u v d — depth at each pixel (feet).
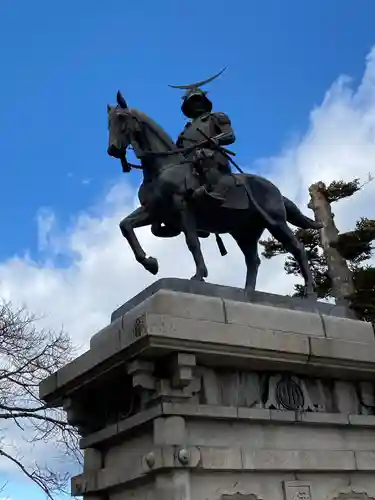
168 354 22.39
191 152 29.01
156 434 22.09
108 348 23.58
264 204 29.66
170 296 23.32
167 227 29.73
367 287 71.77
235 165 29.66
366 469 25.14
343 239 74.54
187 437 22.45
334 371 25.89
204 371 23.82
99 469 25.94
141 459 22.52
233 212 28.94
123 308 26.61
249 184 29.68
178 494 21.08
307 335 25.35
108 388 25.93
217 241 31.37
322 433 25.39
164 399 22.30
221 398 23.82
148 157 28.12
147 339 21.47
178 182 27.50
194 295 23.85
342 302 70.28
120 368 23.61
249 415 23.54
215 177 28.35
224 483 22.44
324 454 24.48
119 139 27.78
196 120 31.17
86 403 27.14
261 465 22.91
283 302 26.91
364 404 26.81
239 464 22.47
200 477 22.08
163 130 29.07
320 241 76.38
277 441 24.22
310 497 23.72
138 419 23.26
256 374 24.99
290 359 24.45
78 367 25.49
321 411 25.71
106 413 26.55
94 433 26.22
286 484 23.44
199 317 23.45
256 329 23.90
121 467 24.22
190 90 31.99
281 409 24.64
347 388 26.84
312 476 24.25
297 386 25.64
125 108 28.55
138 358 22.40
